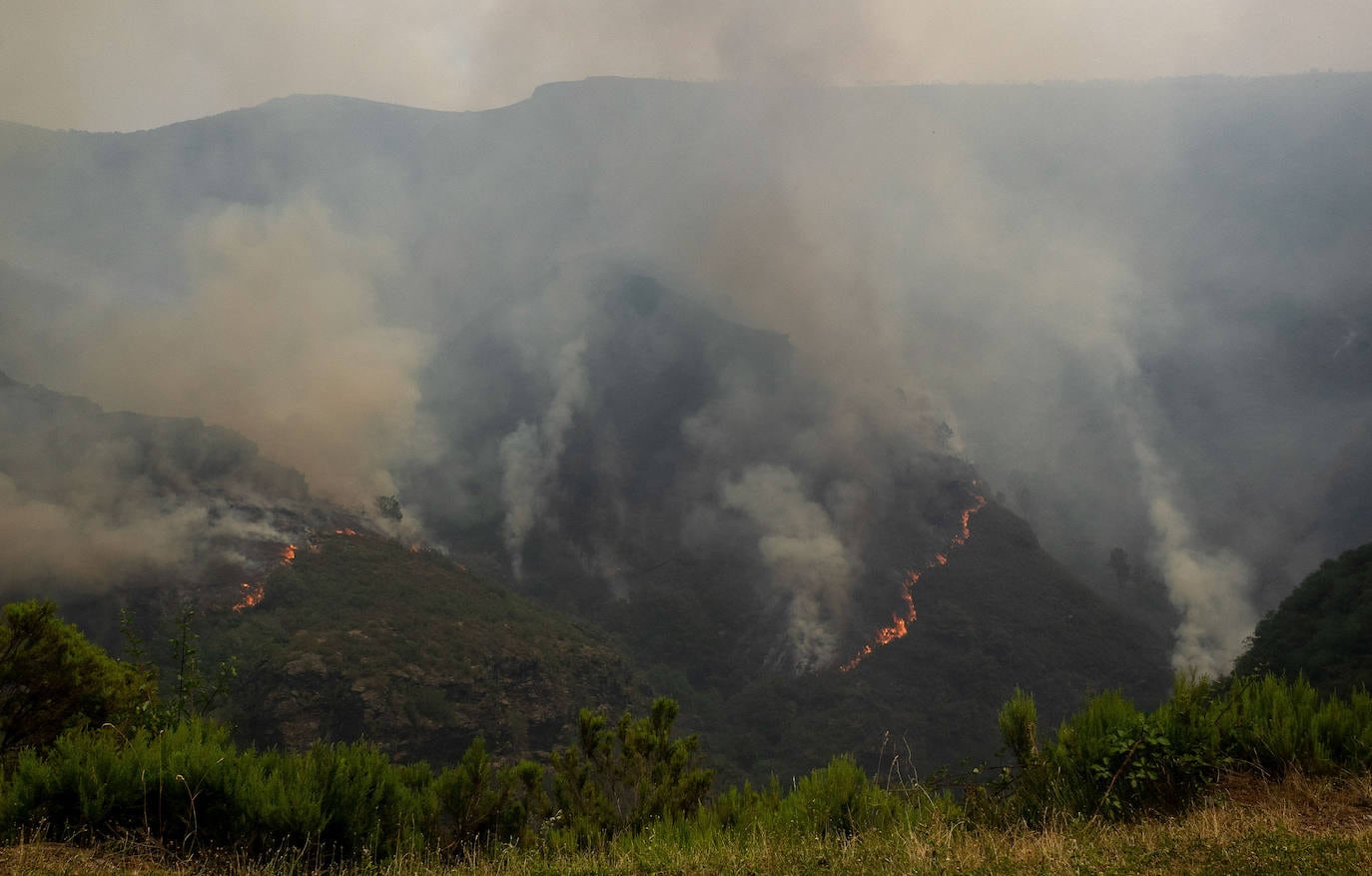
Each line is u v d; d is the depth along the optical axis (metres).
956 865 5.84
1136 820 7.30
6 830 7.51
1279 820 6.19
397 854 8.00
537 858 8.14
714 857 7.04
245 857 7.62
